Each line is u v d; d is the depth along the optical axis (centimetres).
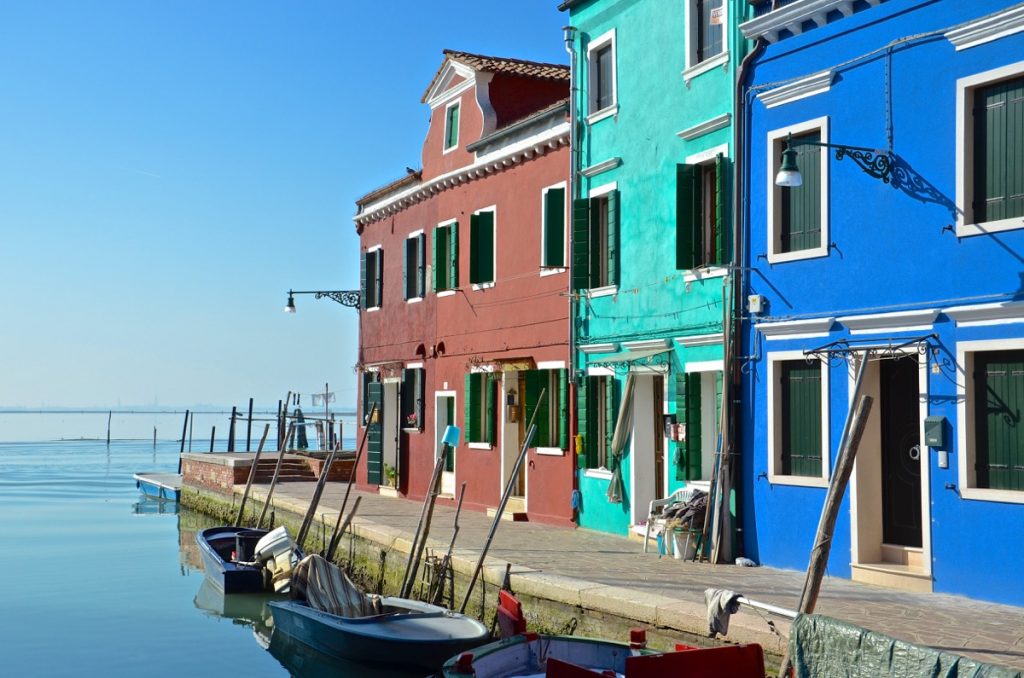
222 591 1836
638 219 1686
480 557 1331
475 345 2208
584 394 1802
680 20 1594
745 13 1455
